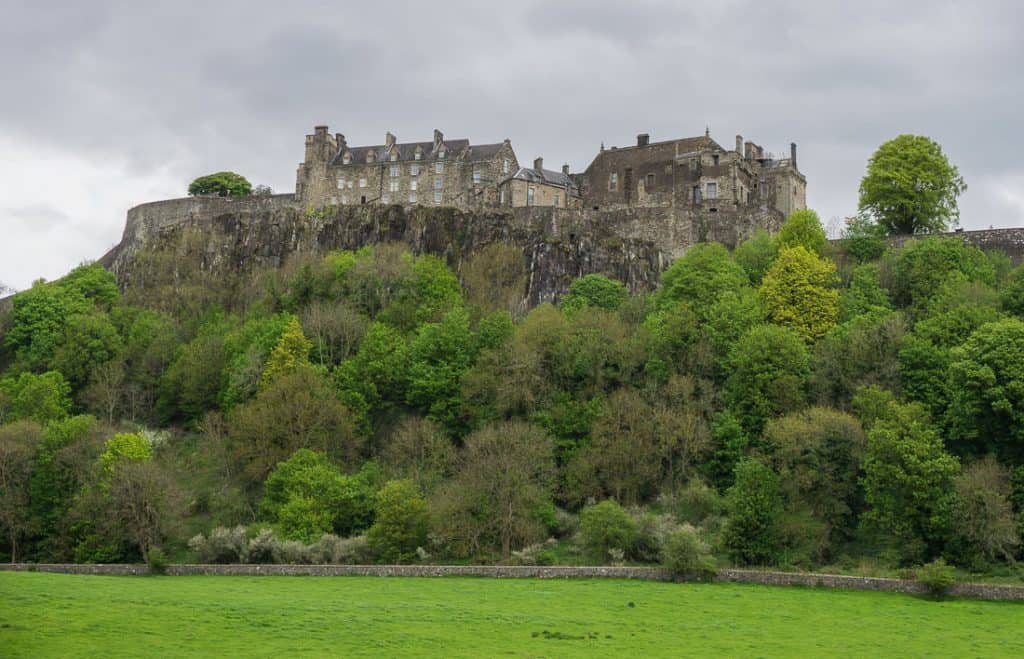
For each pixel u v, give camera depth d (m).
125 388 147.50
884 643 69.25
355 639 66.94
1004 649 68.00
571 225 170.88
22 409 138.12
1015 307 124.00
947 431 105.94
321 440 121.00
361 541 102.56
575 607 78.75
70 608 72.81
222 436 131.12
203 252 181.25
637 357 125.38
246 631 68.19
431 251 173.00
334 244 177.50
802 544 97.25
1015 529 91.00
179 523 114.12
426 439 119.31
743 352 118.75
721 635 70.81
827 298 133.75
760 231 160.25
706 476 111.44
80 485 116.81
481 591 85.31
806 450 102.12
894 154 163.62
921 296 136.38
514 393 121.56
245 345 144.25
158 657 61.03
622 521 98.38
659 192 182.38
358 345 142.38
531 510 103.81
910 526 93.62
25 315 165.12
